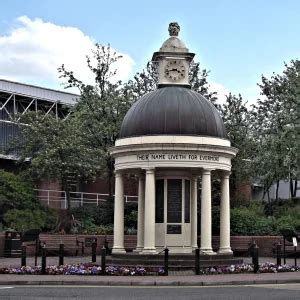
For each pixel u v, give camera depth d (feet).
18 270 81.00
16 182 139.44
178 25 102.06
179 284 68.64
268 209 160.25
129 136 93.50
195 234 98.63
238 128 162.30
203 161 91.71
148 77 166.30
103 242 127.85
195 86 165.58
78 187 186.19
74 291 61.00
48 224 138.51
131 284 68.69
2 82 188.24
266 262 100.99
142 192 101.30
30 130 148.56
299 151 146.92
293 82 156.66
